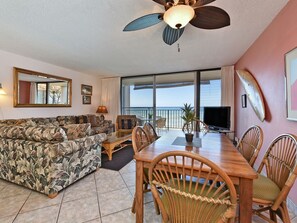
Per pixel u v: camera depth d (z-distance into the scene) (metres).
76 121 4.42
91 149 2.52
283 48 1.80
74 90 4.82
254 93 2.62
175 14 1.40
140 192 1.34
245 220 1.02
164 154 0.96
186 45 2.83
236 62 3.89
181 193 0.96
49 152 1.86
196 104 4.67
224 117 3.59
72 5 1.73
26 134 1.99
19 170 2.07
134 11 1.83
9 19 2.00
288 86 1.67
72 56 3.46
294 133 1.62
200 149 1.51
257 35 2.43
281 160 1.27
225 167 1.08
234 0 1.63
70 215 1.61
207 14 1.50
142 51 3.14
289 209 1.70
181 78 5.40
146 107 5.68
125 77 5.69
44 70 3.93
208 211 0.93
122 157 3.39
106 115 5.79
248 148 1.78
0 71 3.11
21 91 3.45
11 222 1.50
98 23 2.09
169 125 5.66
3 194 1.97
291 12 1.64
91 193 2.01
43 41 2.67
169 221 1.08
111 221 1.53
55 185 1.91
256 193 1.20
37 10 1.81
